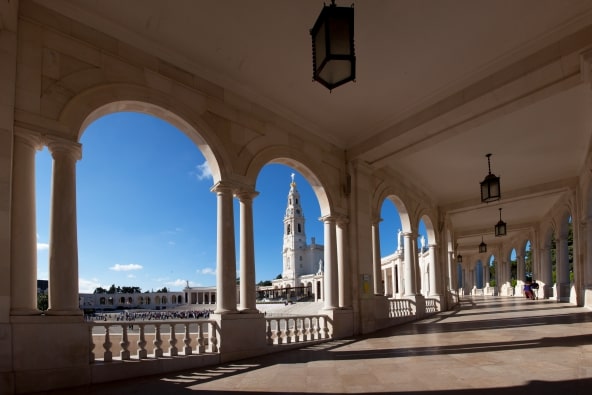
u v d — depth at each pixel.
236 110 11.90
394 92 12.46
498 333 13.02
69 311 7.62
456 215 31.77
